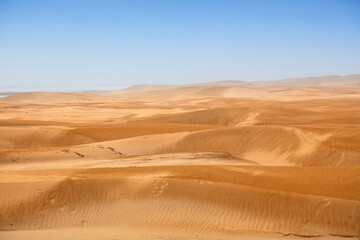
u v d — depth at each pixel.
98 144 33.44
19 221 15.81
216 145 32.41
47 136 38.41
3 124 49.31
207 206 16.64
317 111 61.72
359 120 51.31
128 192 17.53
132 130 40.69
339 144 28.36
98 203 17.05
